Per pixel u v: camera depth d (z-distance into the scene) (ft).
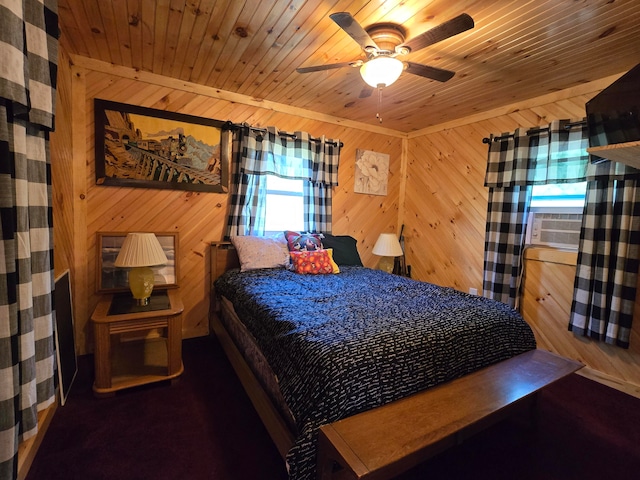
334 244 10.93
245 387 6.09
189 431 5.56
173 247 9.08
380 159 12.76
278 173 10.28
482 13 5.38
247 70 8.00
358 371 4.07
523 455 5.27
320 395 3.87
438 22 5.72
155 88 8.55
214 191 9.55
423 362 4.56
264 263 9.28
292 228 11.30
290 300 6.42
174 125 8.86
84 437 5.29
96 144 8.04
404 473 4.81
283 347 4.75
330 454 3.49
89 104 7.91
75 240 7.98
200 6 5.48
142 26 6.15
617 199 7.34
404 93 9.00
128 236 7.18
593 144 6.49
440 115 10.93
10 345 3.35
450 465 5.01
